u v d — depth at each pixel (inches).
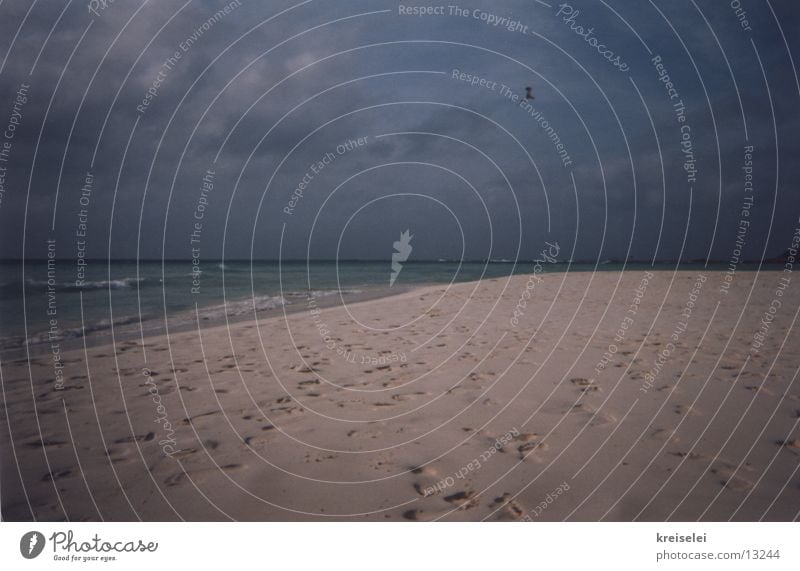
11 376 167.8
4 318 299.1
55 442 114.6
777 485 93.7
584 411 130.0
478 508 89.4
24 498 93.5
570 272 743.7
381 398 143.3
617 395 140.9
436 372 168.2
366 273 948.0
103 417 129.6
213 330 252.7
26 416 130.3
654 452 106.7
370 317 297.3
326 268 1208.8
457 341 218.5
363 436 117.3
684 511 87.2
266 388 153.3
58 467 103.5
